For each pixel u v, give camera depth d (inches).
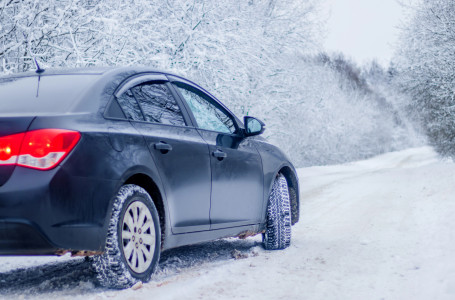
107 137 137.6
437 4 910.4
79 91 145.2
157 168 151.6
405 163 1518.2
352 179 714.8
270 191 213.9
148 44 454.3
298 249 211.0
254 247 215.2
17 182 122.3
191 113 180.5
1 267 193.3
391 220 287.0
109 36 378.6
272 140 812.0
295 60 863.7
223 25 538.3
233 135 199.9
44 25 347.3
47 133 126.3
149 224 147.4
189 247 222.1
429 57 916.0
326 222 296.5
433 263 167.0
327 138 1374.3
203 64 480.1
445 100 956.6
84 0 387.2
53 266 190.1
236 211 191.3
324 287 142.6
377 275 156.1
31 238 122.0
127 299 128.4
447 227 240.4
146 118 158.1
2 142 125.8
